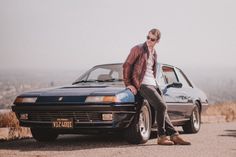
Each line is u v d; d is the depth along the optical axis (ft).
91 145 23.20
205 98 33.86
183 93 29.48
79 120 21.94
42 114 22.39
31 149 21.53
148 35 22.66
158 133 23.13
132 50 22.48
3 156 19.03
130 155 19.38
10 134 28.50
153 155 19.39
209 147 22.47
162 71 27.40
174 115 27.76
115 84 24.63
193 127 31.12
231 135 29.73
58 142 24.99
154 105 22.63
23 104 22.88
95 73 26.37
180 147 22.26
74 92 22.48
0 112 37.29
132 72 22.74
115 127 21.85
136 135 23.04
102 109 21.54
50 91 23.20
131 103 22.49
